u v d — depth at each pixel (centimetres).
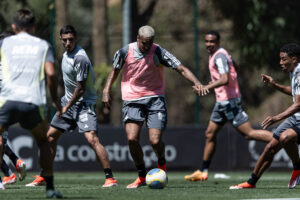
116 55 2758
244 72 7844
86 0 10706
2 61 2048
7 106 2011
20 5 7119
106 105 2803
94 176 4209
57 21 7850
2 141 2638
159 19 8844
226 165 4728
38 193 2389
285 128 2655
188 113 8625
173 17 8894
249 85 7994
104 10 7838
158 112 2748
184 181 3556
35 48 2045
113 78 2802
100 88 5834
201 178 3541
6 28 6669
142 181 2769
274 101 8338
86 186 3002
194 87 2677
